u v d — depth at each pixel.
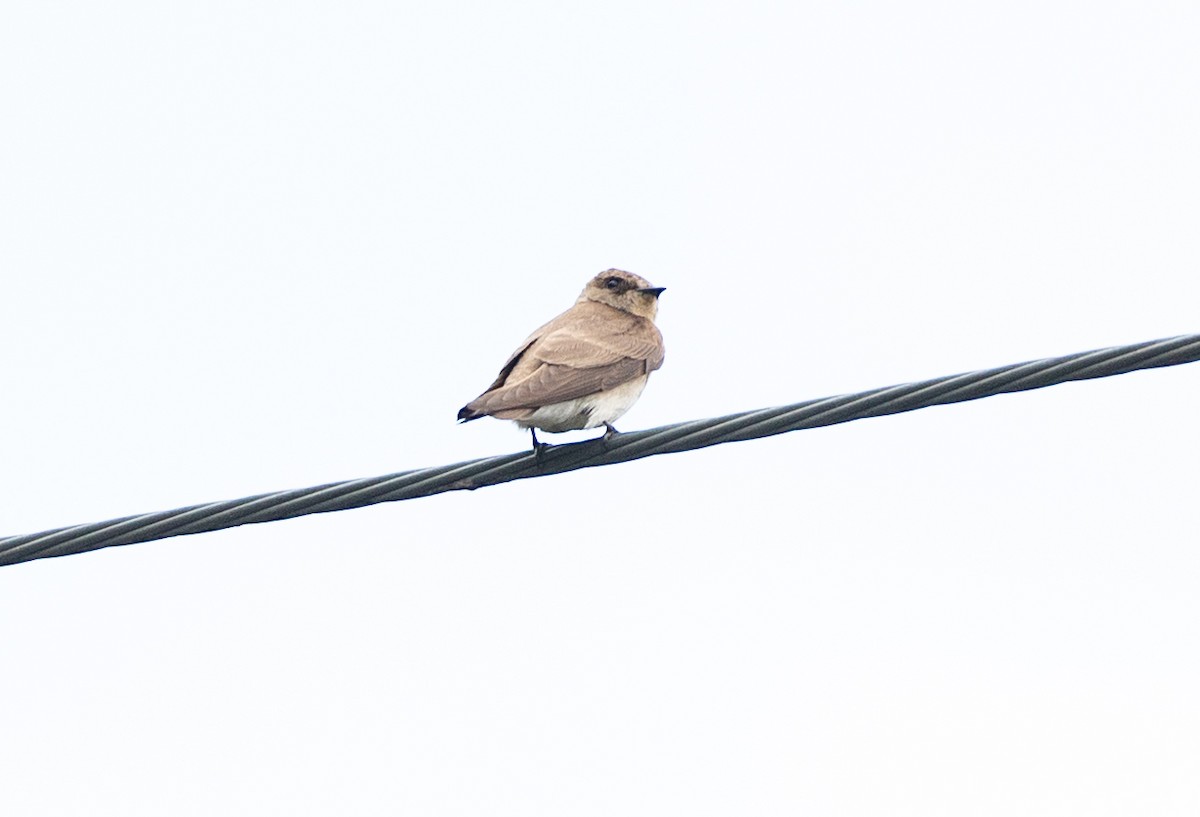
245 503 14.54
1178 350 13.73
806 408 14.57
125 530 14.46
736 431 14.75
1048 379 13.98
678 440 14.91
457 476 14.96
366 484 14.70
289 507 14.62
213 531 14.59
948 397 14.19
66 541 14.46
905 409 14.30
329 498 14.63
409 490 14.82
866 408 14.38
